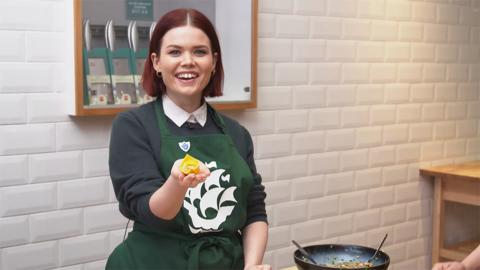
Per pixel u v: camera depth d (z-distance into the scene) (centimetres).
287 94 323
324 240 349
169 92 173
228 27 304
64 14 249
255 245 177
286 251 331
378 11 360
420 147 393
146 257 166
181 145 168
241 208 174
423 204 399
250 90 301
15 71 240
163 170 165
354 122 355
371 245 372
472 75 422
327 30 336
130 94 265
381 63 365
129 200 159
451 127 412
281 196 326
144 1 273
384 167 374
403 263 392
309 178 338
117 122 169
